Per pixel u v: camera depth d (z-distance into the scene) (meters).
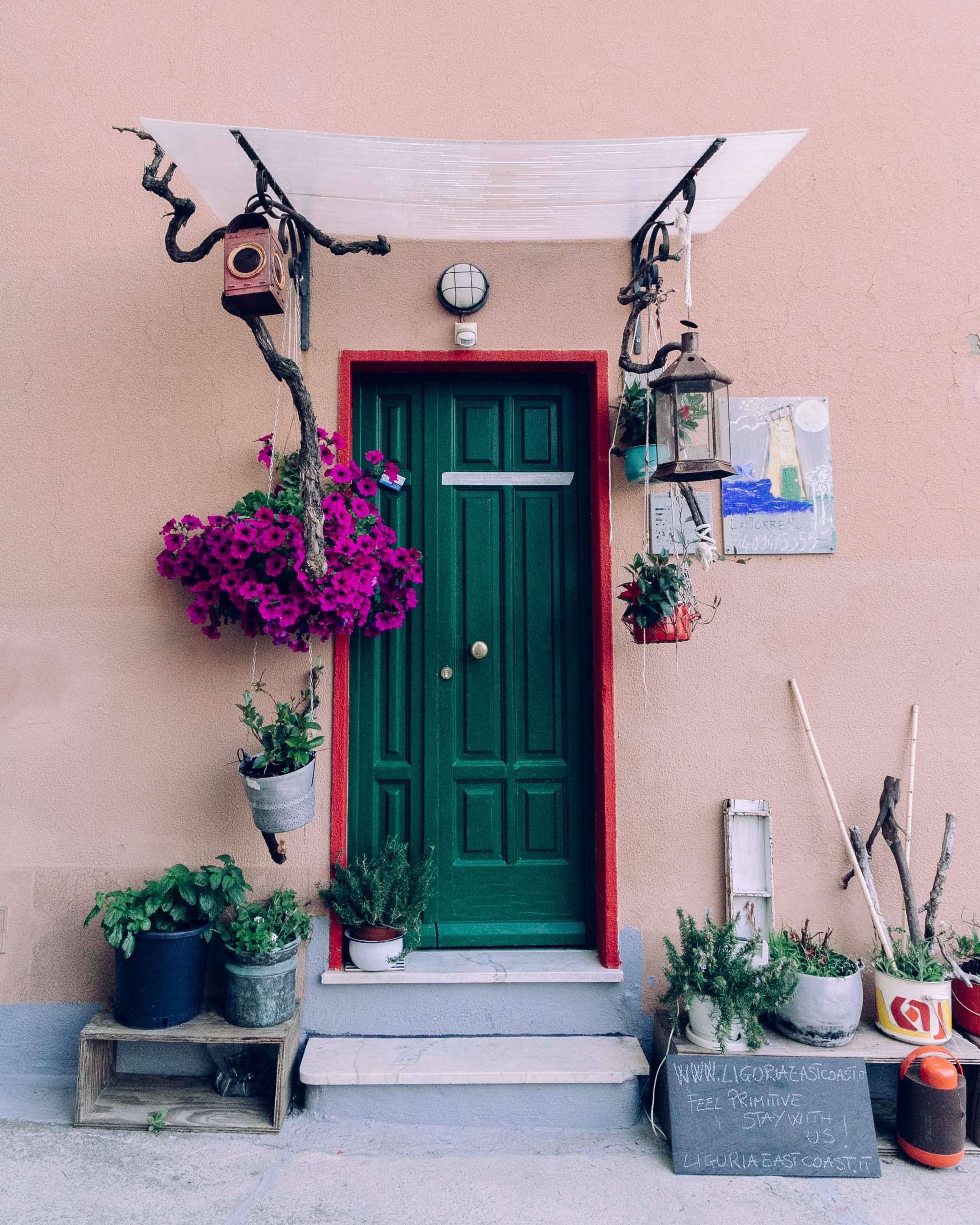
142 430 3.27
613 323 3.33
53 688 3.21
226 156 2.73
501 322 3.32
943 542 3.33
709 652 3.26
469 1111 2.82
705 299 3.36
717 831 3.21
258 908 3.01
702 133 3.38
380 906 3.00
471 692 3.38
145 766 3.18
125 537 3.25
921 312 3.38
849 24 3.43
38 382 3.29
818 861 3.21
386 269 3.32
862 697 3.28
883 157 3.41
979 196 3.42
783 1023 2.90
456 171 2.82
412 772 3.34
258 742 3.19
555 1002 3.10
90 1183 2.51
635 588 2.90
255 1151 2.69
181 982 2.87
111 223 3.33
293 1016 2.96
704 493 3.30
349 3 3.38
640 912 3.17
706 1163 2.61
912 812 3.22
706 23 3.41
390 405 3.43
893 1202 2.50
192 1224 2.35
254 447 3.26
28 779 3.18
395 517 3.40
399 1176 2.58
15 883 3.15
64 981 3.12
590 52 3.38
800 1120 2.66
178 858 3.15
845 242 3.38
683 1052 2.78
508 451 3.42
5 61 3.37
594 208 3.10
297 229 3.04
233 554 2.82
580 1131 2.83
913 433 3.35
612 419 3.30
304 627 2.98
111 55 3.36
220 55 3.36
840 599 3.29
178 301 3.31
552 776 3.36
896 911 3.20
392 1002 3.07
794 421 3.33
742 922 3.16
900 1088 2.76
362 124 3.35
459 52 3.37
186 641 3.22
